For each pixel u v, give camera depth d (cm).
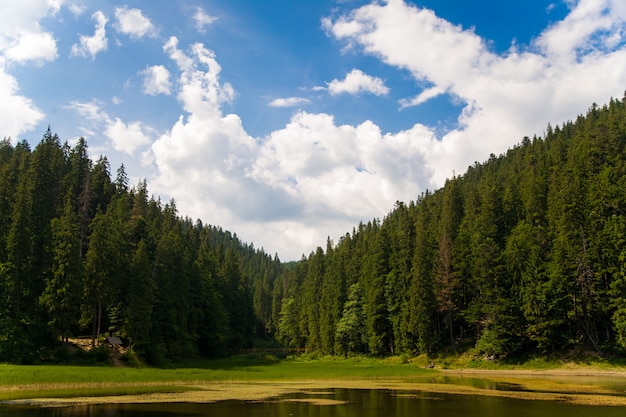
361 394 3712
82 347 6084
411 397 3525
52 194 8556
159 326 7138
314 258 13475
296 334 13462
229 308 11262
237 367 6894
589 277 6356
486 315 7112
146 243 7738
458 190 11356
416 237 8575
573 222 7012
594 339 6412
